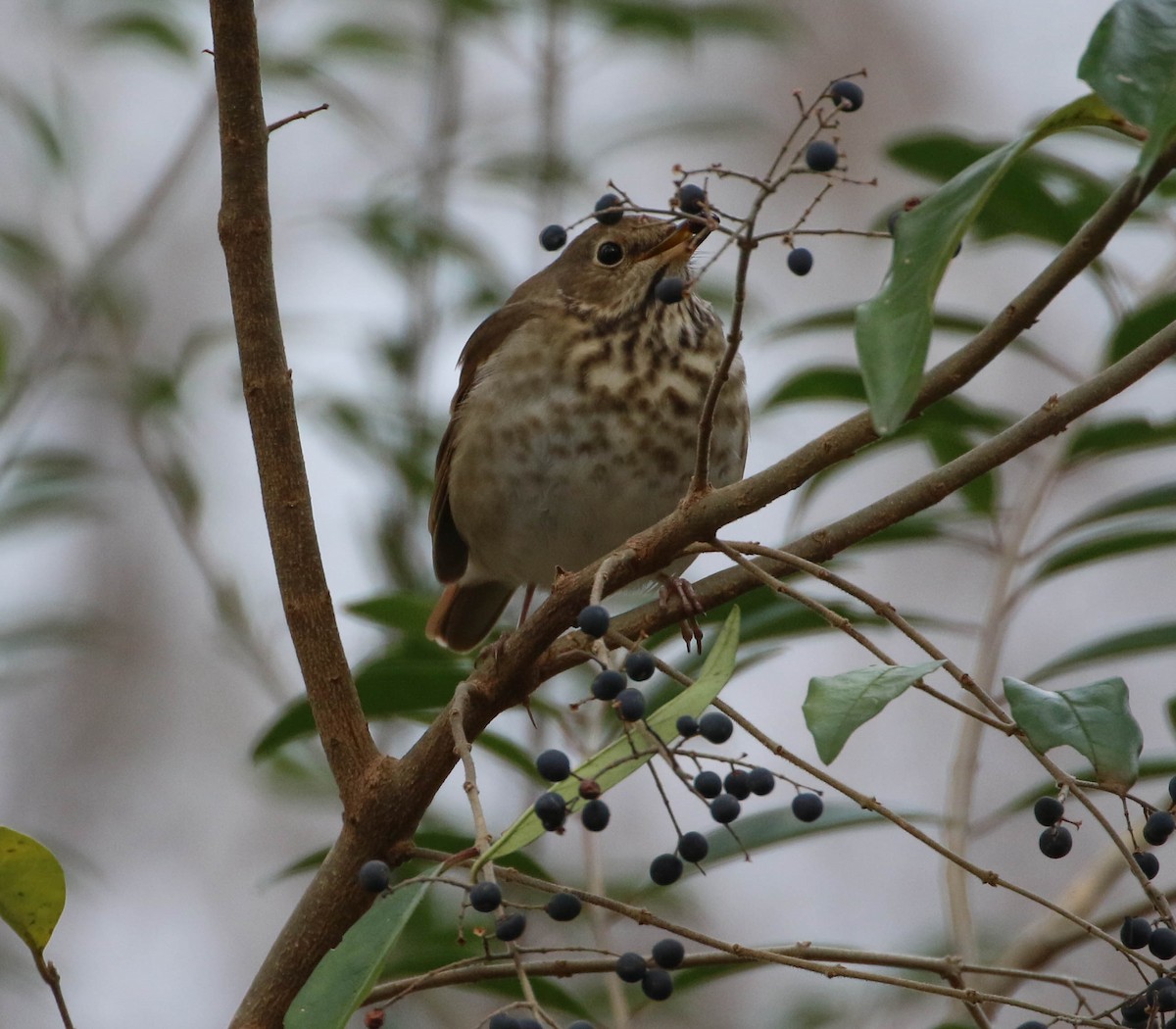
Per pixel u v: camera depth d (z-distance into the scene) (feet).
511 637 18.97
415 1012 33.96
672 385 30.27
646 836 47.19
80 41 49.24
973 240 27.71
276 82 44.19
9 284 49.03
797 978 42.24
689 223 24.50
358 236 41.39
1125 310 26.35
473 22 45.16
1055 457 26.81
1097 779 15.92
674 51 47.06
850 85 15.15
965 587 50.80
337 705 17.92
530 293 33.30
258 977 17.39
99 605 53.16
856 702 14.43
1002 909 46.14
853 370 28.81
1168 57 12.25
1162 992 14.37
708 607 19.40
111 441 52.65
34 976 43.21
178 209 53.67
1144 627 24.59
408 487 39.47
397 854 17.62
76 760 52.03
